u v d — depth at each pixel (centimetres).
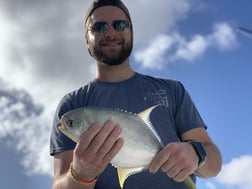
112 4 98
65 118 66
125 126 67
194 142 72
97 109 66
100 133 63
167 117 89
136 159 67
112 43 94
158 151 68
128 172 69
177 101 92
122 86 92
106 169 83
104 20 96
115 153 64
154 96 91
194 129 90
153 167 67
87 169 66
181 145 69
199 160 71
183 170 68
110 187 82
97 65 96
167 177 83
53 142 88
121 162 67
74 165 67
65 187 72
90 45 97
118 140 64
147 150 68
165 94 91
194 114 92
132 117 68
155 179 82
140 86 92
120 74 94
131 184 82
